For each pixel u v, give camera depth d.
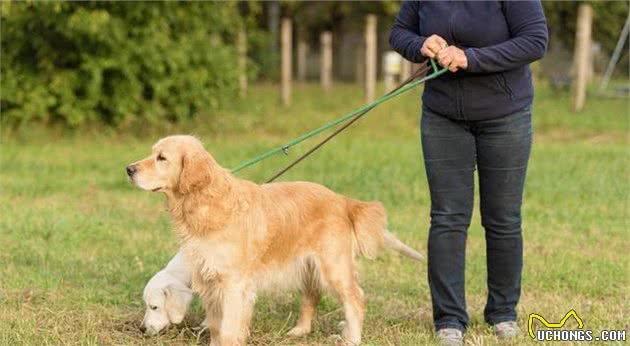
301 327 6.71
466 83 6.09
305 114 21.62
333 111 22.31
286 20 23.19
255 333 6.66
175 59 18.23
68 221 10.07
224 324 5.88
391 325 6.86
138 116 18.61
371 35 23.00
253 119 20.11
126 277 8.03
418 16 6.41
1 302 7.17
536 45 5.97
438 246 6.32
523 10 6.00
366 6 32.62
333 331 6.77
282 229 6.12
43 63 17.70
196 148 5.86
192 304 7.19
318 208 6.34
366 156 15.32
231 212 5.85
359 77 35.44
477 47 6.07
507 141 6.15
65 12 16.91
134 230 9.95
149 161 5.85
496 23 6.04
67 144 17.17
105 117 18.41
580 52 21.45
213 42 19.73
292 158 15.13
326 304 7.29
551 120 20.02
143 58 17.77
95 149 16.59
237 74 19.86
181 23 18.83
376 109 21.73
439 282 6.36
